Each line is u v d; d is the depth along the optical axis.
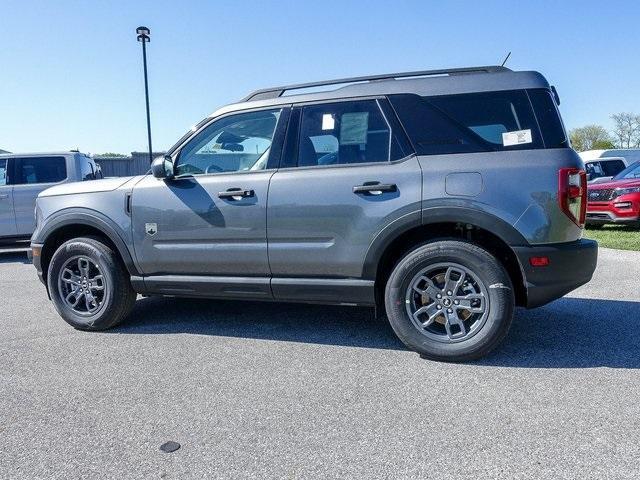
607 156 18.06
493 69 3.78
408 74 3.93
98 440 2.69
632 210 11.04
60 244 4.93
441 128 3.69
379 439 2.64
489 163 3.54
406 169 3.68
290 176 3.96
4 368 3.73
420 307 3.78
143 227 4.37
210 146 4.31
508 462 2.41
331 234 3.84
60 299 4.70
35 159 9.92
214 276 4.25
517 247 3.48
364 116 3.88
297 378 3.45
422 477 2.31
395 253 3.95
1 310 5.56
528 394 3.13
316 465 2.42
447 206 3.55
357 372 3.54
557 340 4.13
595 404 2.98
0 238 9.73
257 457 2.50
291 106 4.09
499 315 3.52
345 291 3.88
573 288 3.60
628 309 5.04
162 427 2.82
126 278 4.60
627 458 2.42
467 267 3.58
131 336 4.45
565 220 3.47
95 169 10.98
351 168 3.83
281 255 3.99
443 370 3.55
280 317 4.95
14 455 2.56
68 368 3.71
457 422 2.80
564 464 2.38
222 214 4.11
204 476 2.36
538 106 3.56
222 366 3.70
